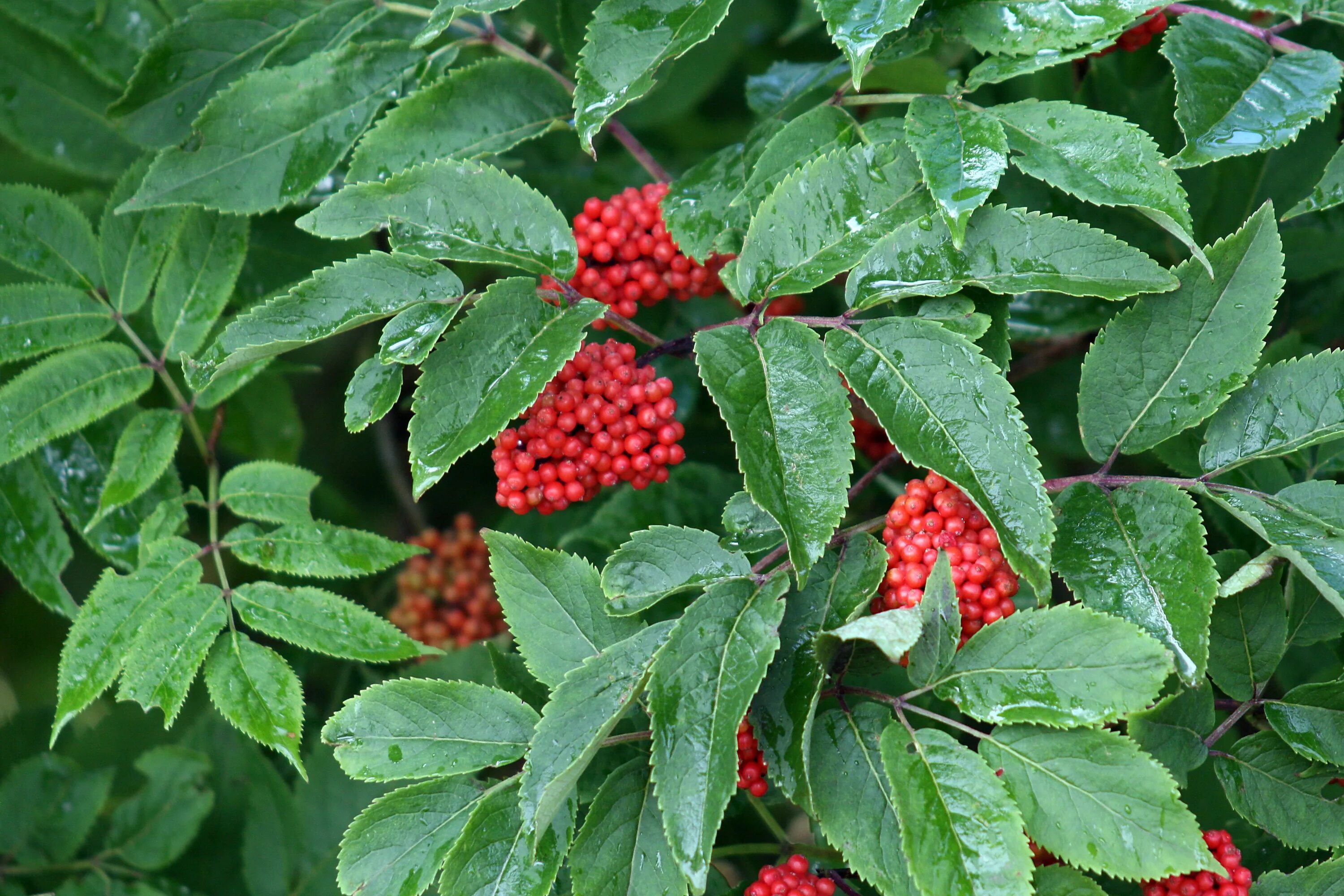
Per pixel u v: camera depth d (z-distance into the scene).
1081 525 1.59
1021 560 1.56
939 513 1.58
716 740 1.54
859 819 1.56
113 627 1.64
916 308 1.60
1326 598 1.57
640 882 1.57
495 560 1.60
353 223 1.60
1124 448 1.60
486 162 1.67
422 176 1.61
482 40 1.69
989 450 1.57
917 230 1.59
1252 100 1.61
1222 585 1.59
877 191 1.60
